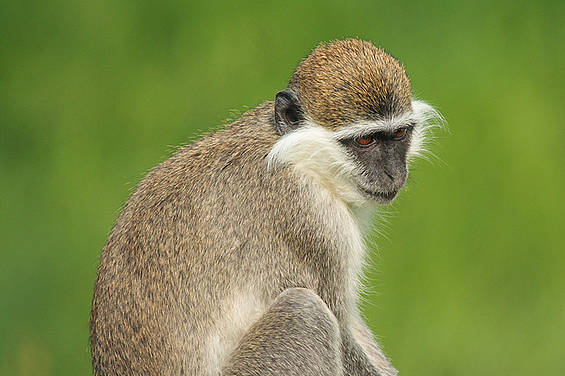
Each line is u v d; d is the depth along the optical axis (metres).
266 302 11.48
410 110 11.60
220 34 21.47
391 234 19.41
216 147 11.82
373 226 12.47
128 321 11.10
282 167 11.52
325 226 11.55
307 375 11.17
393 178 11.52
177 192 11.51
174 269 11.20
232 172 11.60
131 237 11.38
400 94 11.41
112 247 11.44
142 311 11.09
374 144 11.52
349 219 11.74
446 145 20.44
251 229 11.44
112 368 11.13
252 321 11.41
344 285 11.66
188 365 11.12
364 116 11.29
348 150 11.45
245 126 11.96
